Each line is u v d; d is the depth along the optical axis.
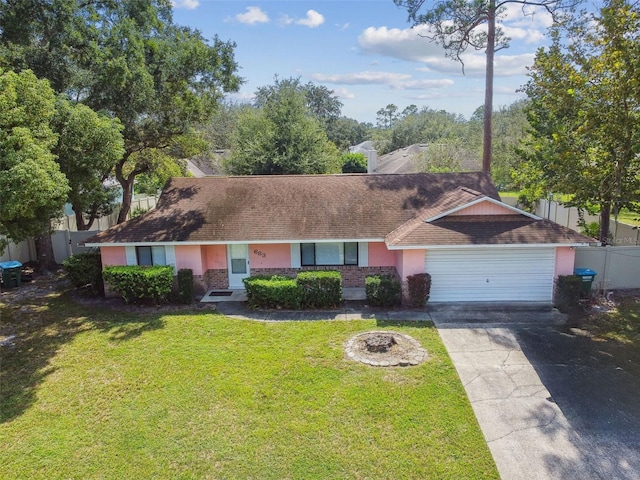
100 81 16.67
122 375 10.77
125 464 7.74
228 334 13.04
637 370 10.59
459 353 11.53
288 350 11.90
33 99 12.10
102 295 16.94
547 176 16.67
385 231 16.36
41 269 20.12
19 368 11.26
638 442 8.03
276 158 36.06
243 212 17.33
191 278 15.81
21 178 10.44
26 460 7.91
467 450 7.91
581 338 12.36
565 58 15.07
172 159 24.58
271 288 14.92
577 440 8.12
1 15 15.81
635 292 15.88
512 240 14.25
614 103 13.12
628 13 12.52
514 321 13.62
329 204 17.69
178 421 8.90
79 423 8.93
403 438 8.24
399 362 11.00
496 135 40.62
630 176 14.10
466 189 17.27
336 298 15.00
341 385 10.05
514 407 9.16
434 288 15.18
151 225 16.75
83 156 14.38
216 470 7.55
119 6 18.16
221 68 19.66
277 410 9.17
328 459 7.75
